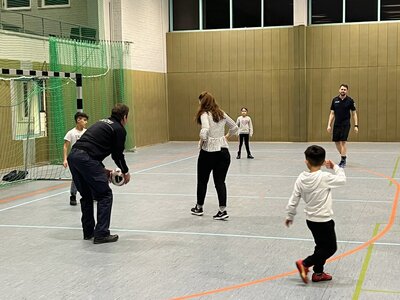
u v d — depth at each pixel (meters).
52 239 6.48
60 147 13.67
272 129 19.27
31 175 11.95
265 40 19.06
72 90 14.23
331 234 4.68
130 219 7.43
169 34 19.94
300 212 7.71
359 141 18.62
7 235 6.70
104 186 6.21
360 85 18.45
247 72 19.33
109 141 6.26
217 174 7.31
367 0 18.31
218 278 4.96
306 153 4.71
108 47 16.17
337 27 18.48
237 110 19.53
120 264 5.44
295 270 5.15
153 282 4.89
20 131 12.74
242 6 19.33
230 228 6.84
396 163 12.91
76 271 5.25
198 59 19.77
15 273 5.22
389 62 18.14
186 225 7.04
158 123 19.42
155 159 14.68
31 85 12.76
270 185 9.98
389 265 5.25
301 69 18.70
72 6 16.41
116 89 16.45
